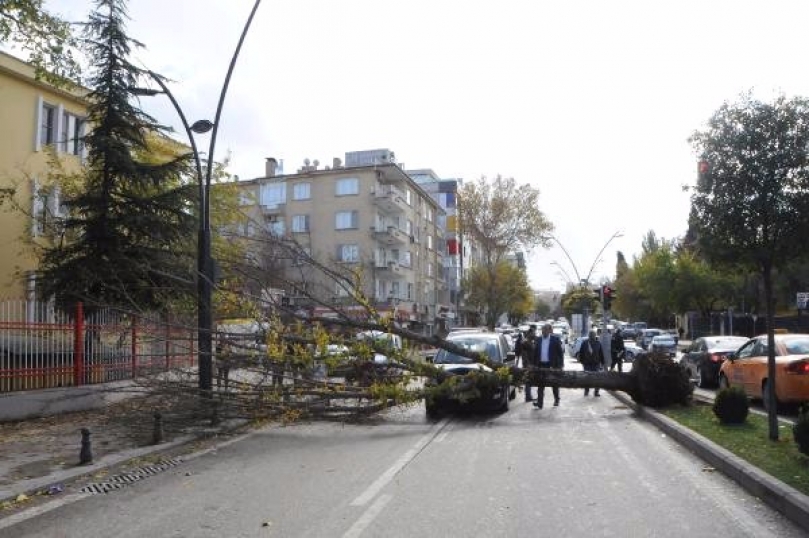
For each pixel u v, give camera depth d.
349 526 6.29
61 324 13.89
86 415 13.52
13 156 21.92
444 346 14.20
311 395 12.67
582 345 19.48
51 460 9.39
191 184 18.73
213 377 12.64
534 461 9.41
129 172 17.45
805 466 7.67
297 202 57.91
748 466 7.81
